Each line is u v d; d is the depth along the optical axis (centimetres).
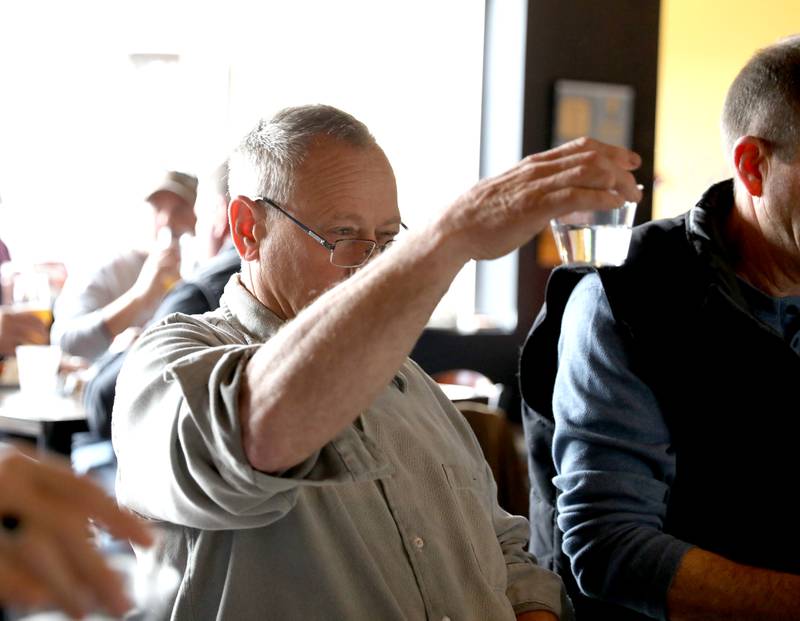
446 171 655
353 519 137
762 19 826
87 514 49
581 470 164
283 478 107
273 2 646
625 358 164
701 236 171
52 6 641
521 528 172
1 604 44
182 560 129
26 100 643
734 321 164
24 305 287
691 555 154
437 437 157
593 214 120
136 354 130
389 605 134
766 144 169
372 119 651
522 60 625
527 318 640
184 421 108
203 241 325
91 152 654
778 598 147
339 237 146
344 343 100
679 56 844
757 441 163
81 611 45
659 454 164
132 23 650
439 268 99
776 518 163
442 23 647
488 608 145
